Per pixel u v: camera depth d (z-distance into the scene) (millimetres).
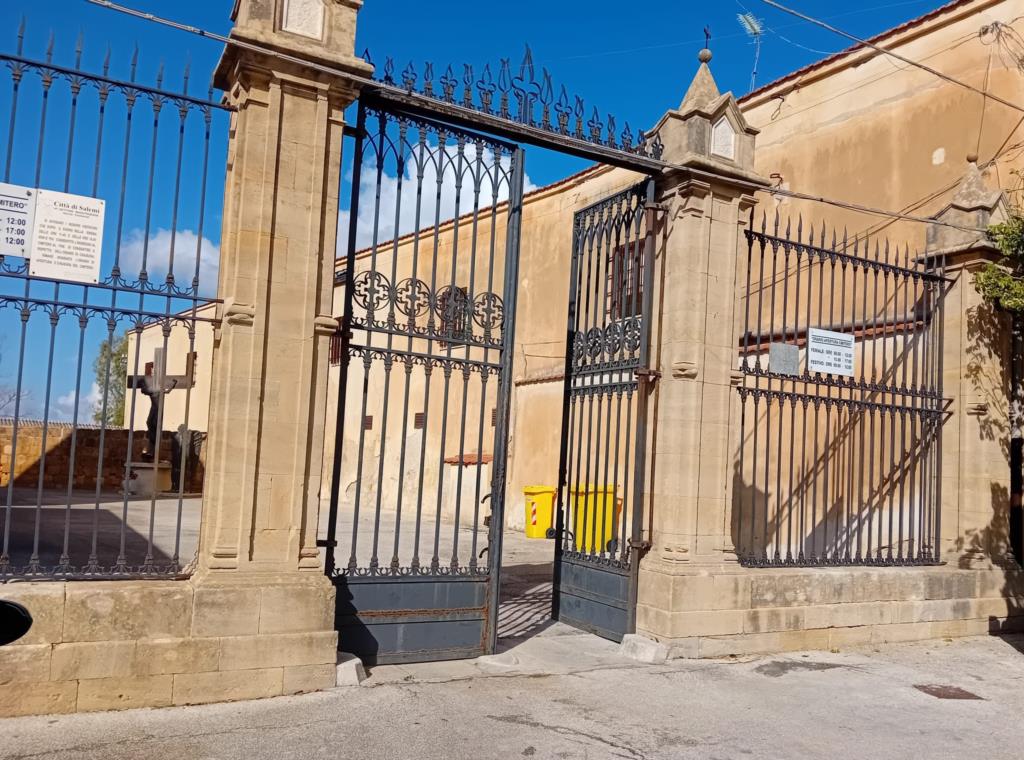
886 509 10000
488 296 6754
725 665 6902
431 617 6488
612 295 8039
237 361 5488
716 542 7336
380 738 4777
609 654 7074
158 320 5629
